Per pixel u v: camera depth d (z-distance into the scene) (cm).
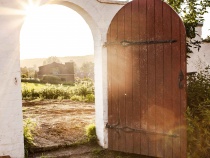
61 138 628
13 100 494
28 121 605
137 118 537
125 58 544
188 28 688
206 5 687
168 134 500
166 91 500
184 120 480
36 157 529
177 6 698
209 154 492
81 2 543
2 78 483
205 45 901
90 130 629
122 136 557
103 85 577
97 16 561
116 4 578
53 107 1080
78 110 995
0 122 486
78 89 1462
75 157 538
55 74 4378
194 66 877
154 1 503
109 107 571
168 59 494
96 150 567
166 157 507
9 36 484
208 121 479
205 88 566
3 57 482
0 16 475
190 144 506
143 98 527
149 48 514
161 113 507
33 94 1440
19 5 488
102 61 571
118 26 545
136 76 534
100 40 572
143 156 549
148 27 513
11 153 496
